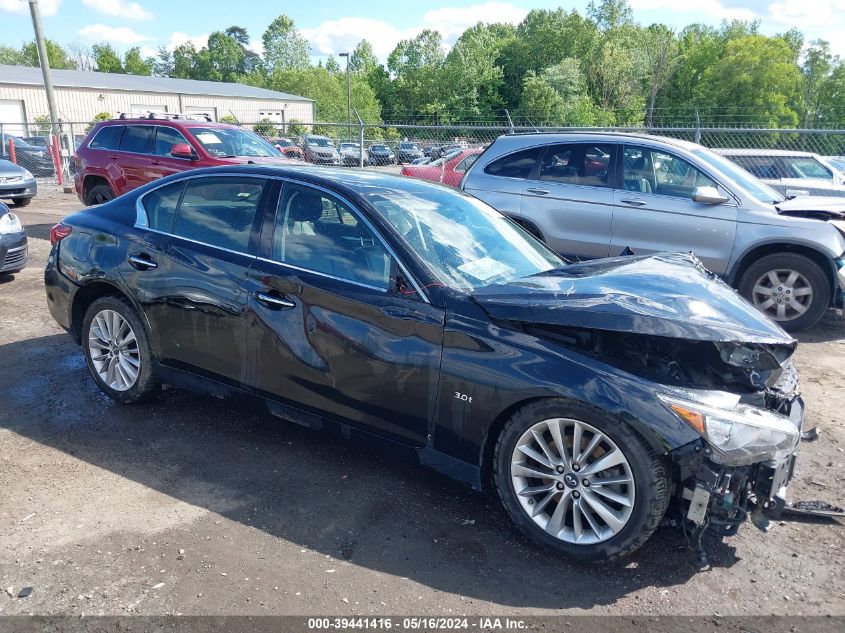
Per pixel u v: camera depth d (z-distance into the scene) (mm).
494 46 85625
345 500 3482
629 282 3408
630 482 2842
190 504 3398
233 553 3004
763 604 2764
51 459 3820
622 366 2908
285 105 56219
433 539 3166
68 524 3188
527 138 7766
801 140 16328
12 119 39156
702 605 2748
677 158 7043
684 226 6898
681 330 2844
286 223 3807
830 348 6469
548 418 2982
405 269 3379
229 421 4387
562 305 3020
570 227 7355
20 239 8016
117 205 4594
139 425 4289
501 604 2732
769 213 6672
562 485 3016
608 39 84625
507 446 3104
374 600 2730
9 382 4949
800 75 76250
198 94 49156
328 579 2852
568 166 7461
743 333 2908
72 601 2664
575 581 2891
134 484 3576
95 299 4641
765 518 2887
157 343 4211
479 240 3914
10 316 6645
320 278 3576
